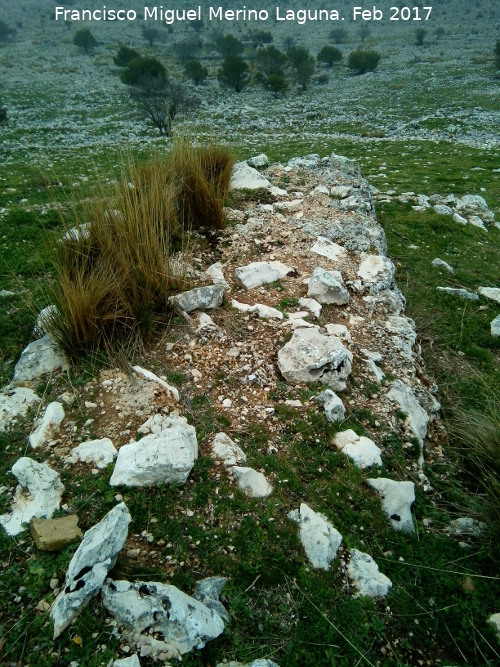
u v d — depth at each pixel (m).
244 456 3.19
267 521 2.85
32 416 3.35
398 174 15.31
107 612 2.30
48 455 3.06
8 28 80.56
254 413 3.54
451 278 7.71
